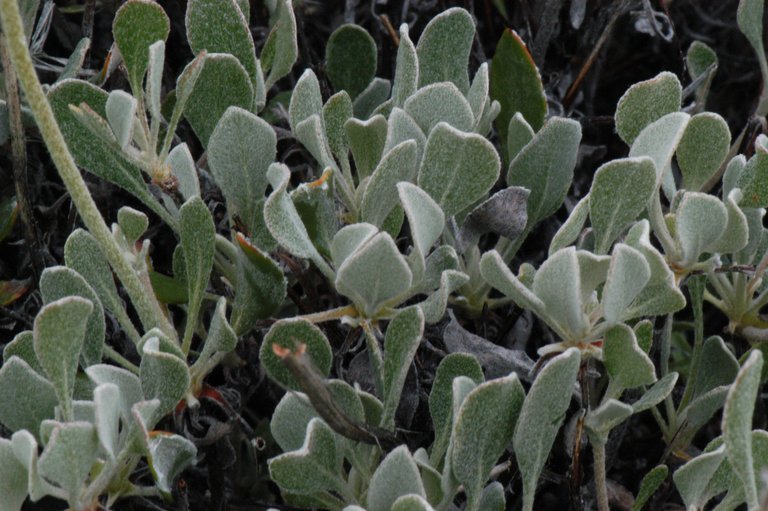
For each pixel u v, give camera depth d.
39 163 0.47
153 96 0.38
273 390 0.44
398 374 0.38
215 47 0.42
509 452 0.40
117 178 0.41
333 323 0.41
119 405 0.37
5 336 0.45
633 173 0.38
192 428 0.39
